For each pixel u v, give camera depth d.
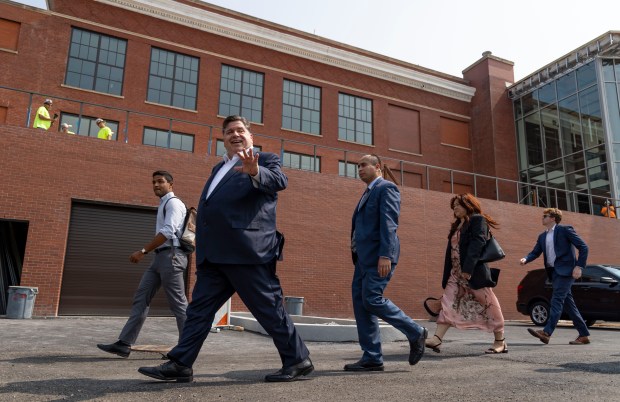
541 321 11.66
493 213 17.20
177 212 4.81
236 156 3.29
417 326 3.87
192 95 19.70
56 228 10.57
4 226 11.43
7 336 6.38
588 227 19.09
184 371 3.07
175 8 19.62
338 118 22.78
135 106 18.31
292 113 21.75
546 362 4.38
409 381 3.30
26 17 17.12
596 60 22.69
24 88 16.48
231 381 3.17
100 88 17.98
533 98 25.66
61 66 17.28
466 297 5.18
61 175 10.84
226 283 3.21
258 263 3.06
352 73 23.72
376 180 4.22
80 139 11.22
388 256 3.82
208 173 12.45
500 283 16.62
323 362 4.52
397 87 24.86
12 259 11.15
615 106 22.12
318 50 22.61
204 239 3.10
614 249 19.48
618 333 9.29
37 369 3.72
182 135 19.02
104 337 6.87
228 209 3.05
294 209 13.48
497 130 25.61
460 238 5.14
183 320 4.76
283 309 3.23
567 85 24.05
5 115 16.00
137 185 11.57
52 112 16.75
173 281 4.76
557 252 6.34
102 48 18.36
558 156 23.80
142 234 11.61
